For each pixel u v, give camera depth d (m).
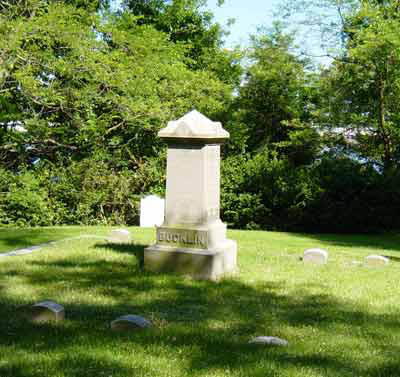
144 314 6.66
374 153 22.34
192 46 26.08
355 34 20.72
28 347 5.37
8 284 7.98
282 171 19.59
